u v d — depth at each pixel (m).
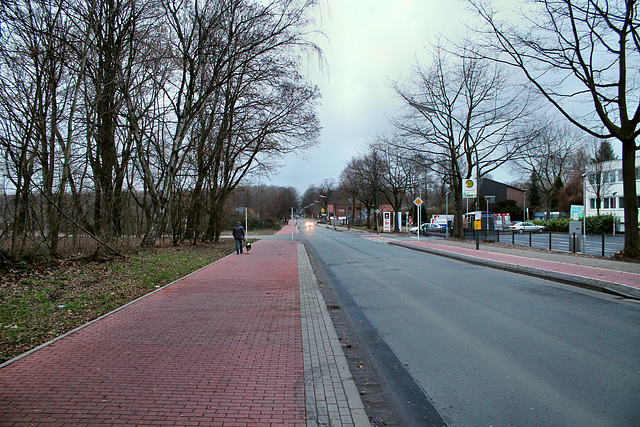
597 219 37.22
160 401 3.60
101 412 3.39
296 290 9.26
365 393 3.99
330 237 39.72
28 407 3.48
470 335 5.84
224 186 26.48
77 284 9.40
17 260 10.63
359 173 47.75
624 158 13.95
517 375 4.33
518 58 14.88
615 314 6.92
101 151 16.28
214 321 6.43
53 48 11.36
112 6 14.93
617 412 3.45
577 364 4.60
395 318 6.96
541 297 8.46
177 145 19.39
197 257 16.72
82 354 4.84
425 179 52.06
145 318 6.61
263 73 20.67
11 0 9.15
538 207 75.38
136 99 18.45
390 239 34.12
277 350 5.02
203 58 19.48
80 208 14.02
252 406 3.53
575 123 14.60
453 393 3.94
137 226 20.81
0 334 5.61
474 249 20.00
